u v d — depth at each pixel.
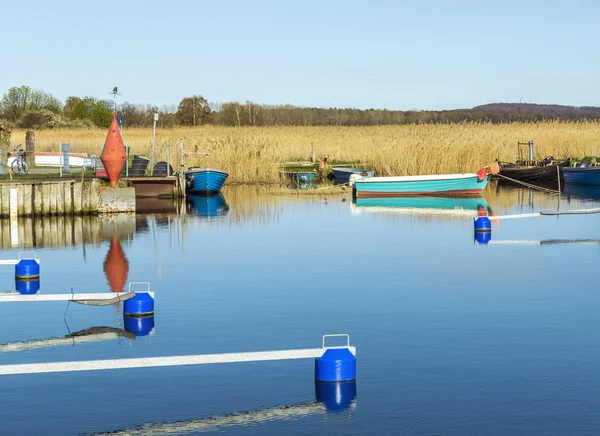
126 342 14.97
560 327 15.78
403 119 125.19
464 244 26.47
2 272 21.92
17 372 12.16
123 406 11.88
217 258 23.95
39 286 20.03
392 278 20.72
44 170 46.50
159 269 22.19
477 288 19.39
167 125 113.50
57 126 105.94
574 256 23.88
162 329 15.83
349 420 11.32
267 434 10.89
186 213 35.75
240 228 30.81
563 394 12.15
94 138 79.75
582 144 62.25
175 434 10.91
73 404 11.95
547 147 61.06
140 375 13.19
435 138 57.16
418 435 10.80
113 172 35.28
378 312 17.08
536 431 10.89
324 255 24.38
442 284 19.91
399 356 14.00
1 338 15.30
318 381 12.77
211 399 12.15
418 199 42.53
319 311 17.20
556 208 37.91
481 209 37.56
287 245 26.48
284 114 123.38
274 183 51.53
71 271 21.97
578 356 13.92
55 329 15.92
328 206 38.81
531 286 19.59
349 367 12.79
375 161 53.19
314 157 58.41
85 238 28.02
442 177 43.50
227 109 119.38
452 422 11.20
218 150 51.53
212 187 43.94
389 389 12.45
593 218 33.38
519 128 71.88
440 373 13.11
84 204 34.22
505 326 15.87
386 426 11.11
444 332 15.47
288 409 11.74
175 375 13.18
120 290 19.47
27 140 49.03
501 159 55.78
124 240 27.62
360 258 23.80
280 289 19.42
